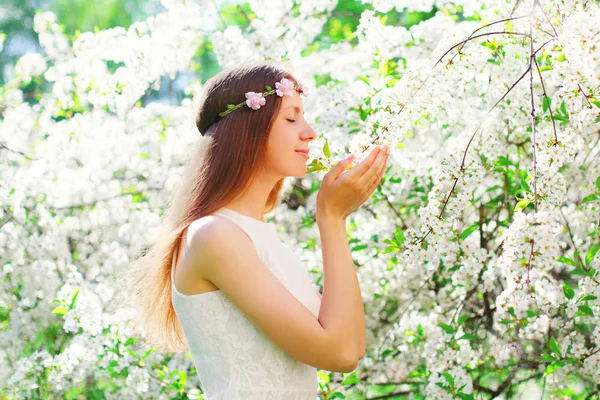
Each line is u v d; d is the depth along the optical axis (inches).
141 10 321.4
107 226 155.9
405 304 133.0
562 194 70.4
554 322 95.7
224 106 54.1
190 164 55.1
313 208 137.3
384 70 113.9
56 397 134.7
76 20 322.7
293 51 150.2
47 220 149.2
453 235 79.1
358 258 126.6
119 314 118.6
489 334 121.0
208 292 49.2
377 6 119.0
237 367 48.4
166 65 140.9
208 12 147.6
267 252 51.9
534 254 63.0
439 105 82.8
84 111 156.8
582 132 87.4
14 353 150.3
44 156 149.5
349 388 130.3
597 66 59.5
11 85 162.2
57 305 147.9
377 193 121.7
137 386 118.3
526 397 133.6
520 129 101.5
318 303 53.9
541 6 72.3
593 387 120.6
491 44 88.7
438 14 116.9
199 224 49.9
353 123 111.2
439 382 93.5
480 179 75.8
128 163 152.4
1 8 313.1
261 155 53.1
